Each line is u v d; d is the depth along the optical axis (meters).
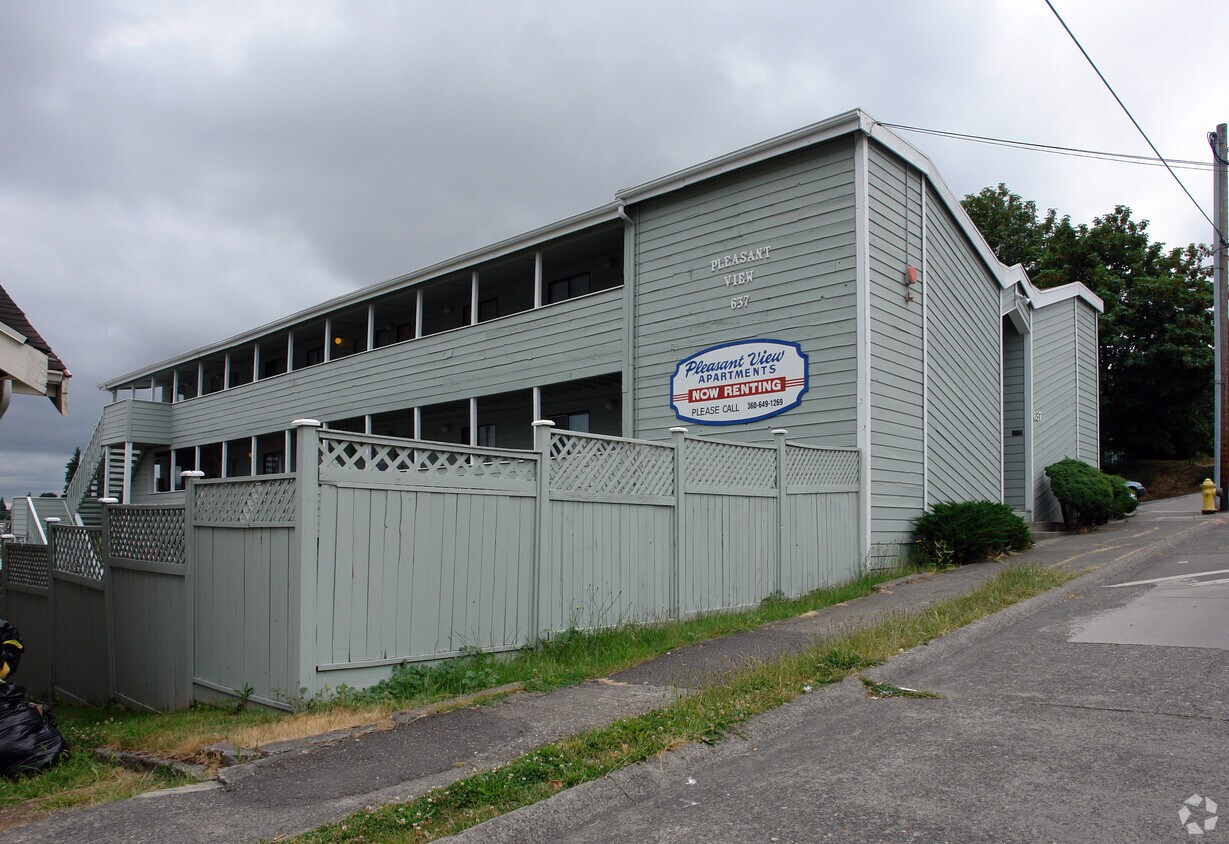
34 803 4.80
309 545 6.56
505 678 7.12
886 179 13.39
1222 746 4.84
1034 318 21.03
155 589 8.58
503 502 7.87
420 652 7.18
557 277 19.55
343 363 22.39
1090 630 7.94
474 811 4.36
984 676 6.68
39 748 5.62
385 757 5.29
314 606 6.56
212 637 7.57
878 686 6.47
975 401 17.02
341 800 4.63
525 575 8.01
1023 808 4.16
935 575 11.94
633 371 15.40
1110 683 6.21
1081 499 18.25
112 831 4.29
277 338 26.00
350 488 6.82
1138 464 33.75
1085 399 23.95
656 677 7.05
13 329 6.81
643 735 5.31
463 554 7.52
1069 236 34.16
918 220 14.37
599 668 7.36
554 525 8.27
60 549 11.13
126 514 9.18
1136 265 32.72
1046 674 6.59
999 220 40.22
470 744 5.48
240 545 7.27
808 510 11.44
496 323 18.38
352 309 22.83
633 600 8.97
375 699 6.61
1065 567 11.38
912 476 13.72
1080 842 3.79
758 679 6.45
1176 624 7.92
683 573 9.51
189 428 28.48
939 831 3.97
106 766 5.65
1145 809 4.06
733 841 4.04
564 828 4.34
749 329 13.84
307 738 5.61
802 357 13.14
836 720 5.83
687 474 9.66
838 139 12.96
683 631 8.61
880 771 4.79
